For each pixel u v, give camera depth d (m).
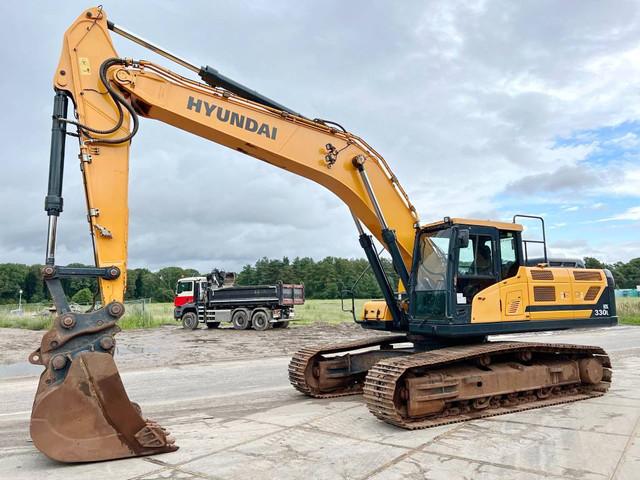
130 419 5.62
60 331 5.50
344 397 9.24
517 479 5.01
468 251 8.21
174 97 7.37
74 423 5.39
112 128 6.62
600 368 9.45
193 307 26.78
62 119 6.40
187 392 9.78
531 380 8.43
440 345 8.70
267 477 5.07
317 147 8.37
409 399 7.04
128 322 28.38
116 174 6.55
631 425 7.09
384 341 10.05
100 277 6.11
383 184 8.88
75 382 5.41
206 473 5.18
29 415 8.12
